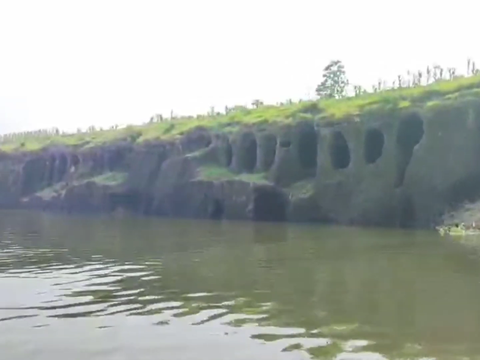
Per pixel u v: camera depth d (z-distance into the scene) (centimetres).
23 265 3384
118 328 1886
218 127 8812
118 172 10250
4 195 11862
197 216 8506
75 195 10488
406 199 6300
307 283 2659
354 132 6794
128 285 2677
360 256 3572
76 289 2591
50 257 3762
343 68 12675
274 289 2528
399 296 2341
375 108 6738
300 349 1630
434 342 1689
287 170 7625
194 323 1944
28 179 11644
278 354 1584
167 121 10669
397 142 6531
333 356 1561
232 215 7969
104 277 2914
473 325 1884
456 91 6494
